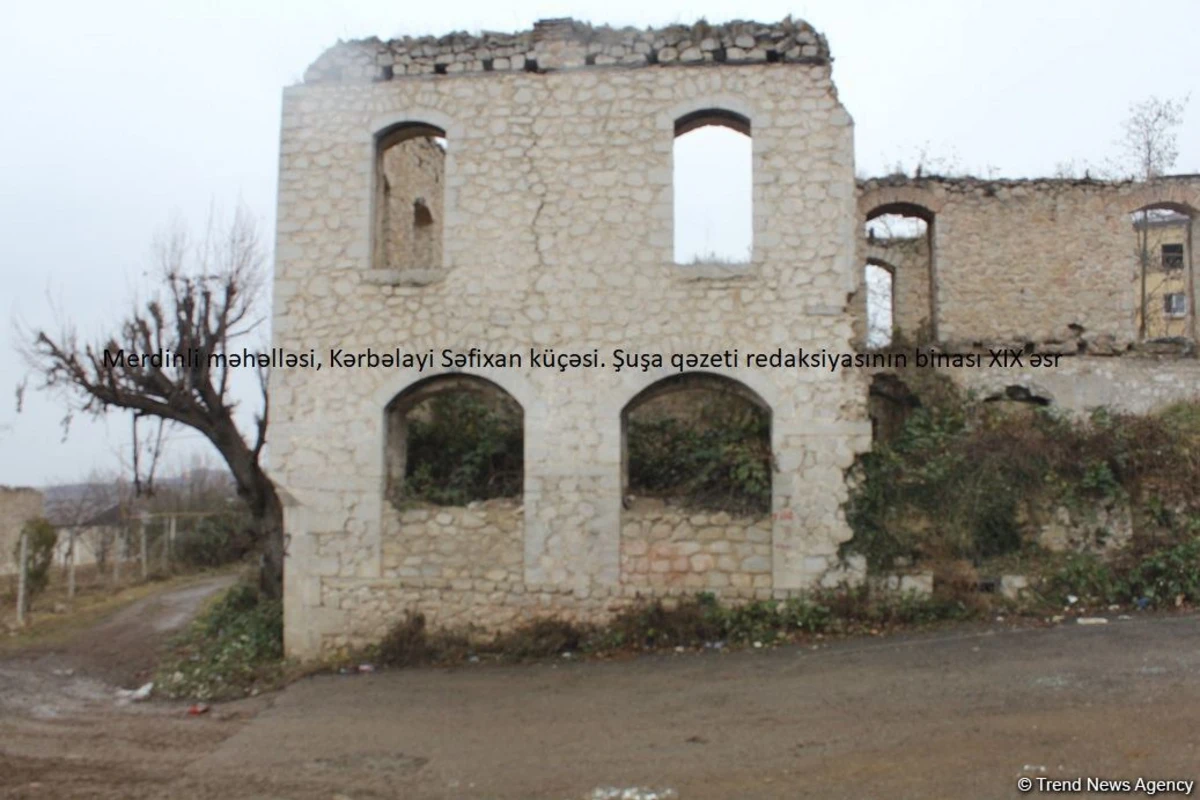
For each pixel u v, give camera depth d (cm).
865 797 569
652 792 607
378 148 1202
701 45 1146
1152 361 1510
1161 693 729
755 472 1109
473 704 875
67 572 2542
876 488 1095
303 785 669
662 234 1127
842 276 1103
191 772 717
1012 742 642
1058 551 1150
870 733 691
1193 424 1265
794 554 1079
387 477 1152
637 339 1116
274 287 1160
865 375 1238
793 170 1121
